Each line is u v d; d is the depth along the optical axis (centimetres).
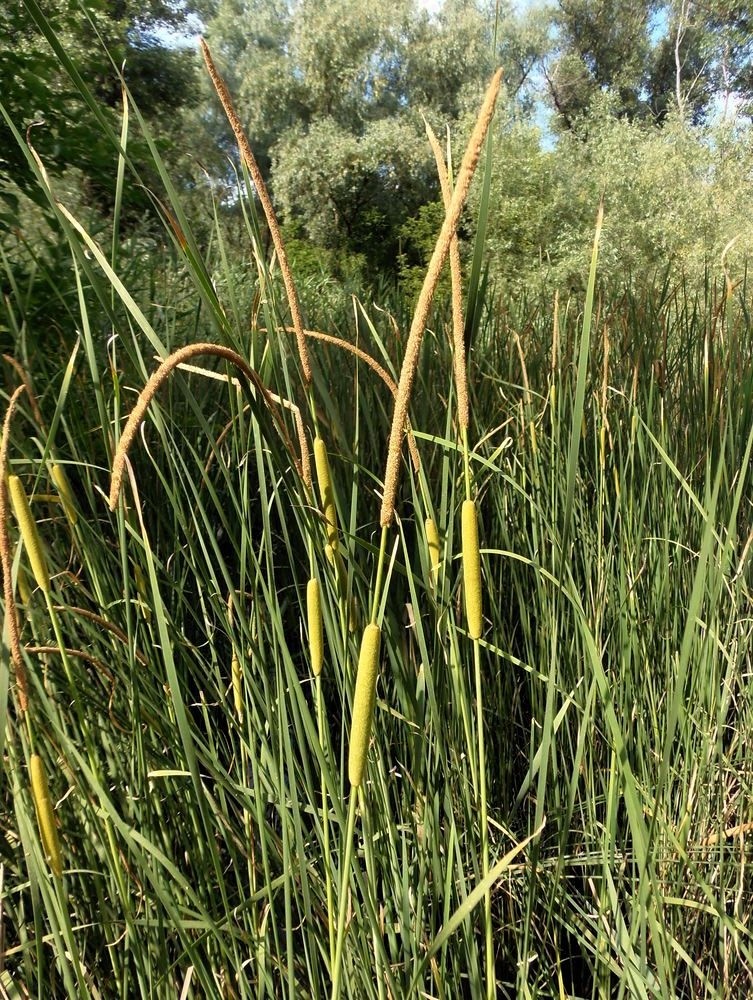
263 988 108
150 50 1236
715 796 155
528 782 126
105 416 104
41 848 100
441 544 117
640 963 112
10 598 76
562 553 106
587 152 1513
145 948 117
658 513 190
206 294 75
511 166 1283
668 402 223
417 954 113
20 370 112
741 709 162
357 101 2408
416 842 125
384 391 242
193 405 102
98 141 273
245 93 2411
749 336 240
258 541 192
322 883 117
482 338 249
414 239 1208
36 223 291
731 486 179
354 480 108
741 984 140
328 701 151
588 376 207
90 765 104
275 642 98
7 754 106
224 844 140
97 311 221
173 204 72
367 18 2319
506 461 186
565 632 160
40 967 97
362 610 108
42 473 121
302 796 128
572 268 1068
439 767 128
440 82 2417
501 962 144
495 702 165
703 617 159
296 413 85
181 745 116
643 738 144
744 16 2278
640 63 2800
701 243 1080
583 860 139
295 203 2022
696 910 141
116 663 126
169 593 152
